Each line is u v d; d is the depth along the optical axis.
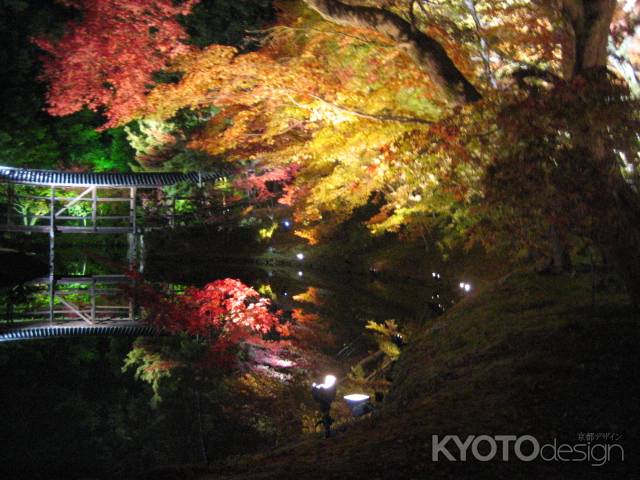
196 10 22.06
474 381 7.43
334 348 14.41
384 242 29.00
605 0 7.75
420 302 19.25
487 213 9.20
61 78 12.85
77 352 18.17
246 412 10.62
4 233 34.78
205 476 6.39
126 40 12.27
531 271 12.98
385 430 6.41
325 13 8.98
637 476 4.70
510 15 11.20
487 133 7.55
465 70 10.88
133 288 14.02
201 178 27.08
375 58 11.29
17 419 12.41
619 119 6.75
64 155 40.47
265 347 13.35
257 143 15.38
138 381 15.25
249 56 11.32
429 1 11.17
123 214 38.62
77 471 9.76
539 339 8.37
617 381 6.42
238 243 36.84
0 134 32.34
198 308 12.79
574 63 8.17
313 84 11.16
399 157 8.55
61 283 26.53
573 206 7.09
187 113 26.97
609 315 8.75
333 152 11.94
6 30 30.62
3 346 18.48
